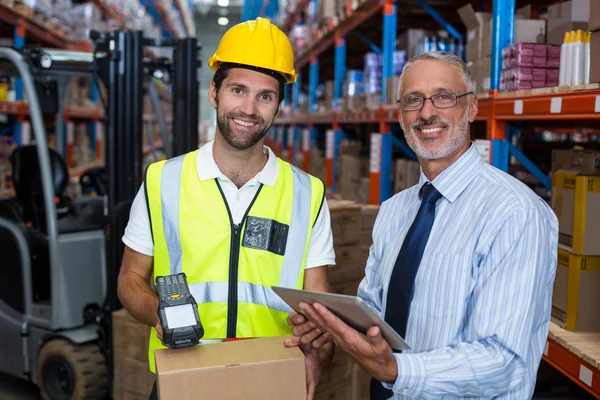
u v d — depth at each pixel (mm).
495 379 1499
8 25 7387
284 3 12555
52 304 3852
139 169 3938
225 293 1928
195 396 1510
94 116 9977
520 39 3170
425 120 1727
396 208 1953
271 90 1894
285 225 1989
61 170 4215
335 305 1454
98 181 4820
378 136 5246
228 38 1888
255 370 1549
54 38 7789
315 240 2049
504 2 3125
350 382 3285
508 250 1534
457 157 1748
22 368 4102
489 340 1521
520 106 2812
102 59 3861
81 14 8406
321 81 13164
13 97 6887
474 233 1601
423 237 1725
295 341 1684
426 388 1506
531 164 3211
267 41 1856
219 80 1912
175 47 4230
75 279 3936
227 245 1946
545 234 1557
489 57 3213
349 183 6445
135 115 3912
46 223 4141
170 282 1767
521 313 1503
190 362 1551
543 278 1551
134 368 3520
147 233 2021
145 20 12773
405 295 1707
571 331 2430
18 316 4074
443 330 1612
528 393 1622
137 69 3891
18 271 4043
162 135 4855
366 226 3520
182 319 1639
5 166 6109
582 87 2307
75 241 3934
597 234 2379
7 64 4039
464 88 1741
